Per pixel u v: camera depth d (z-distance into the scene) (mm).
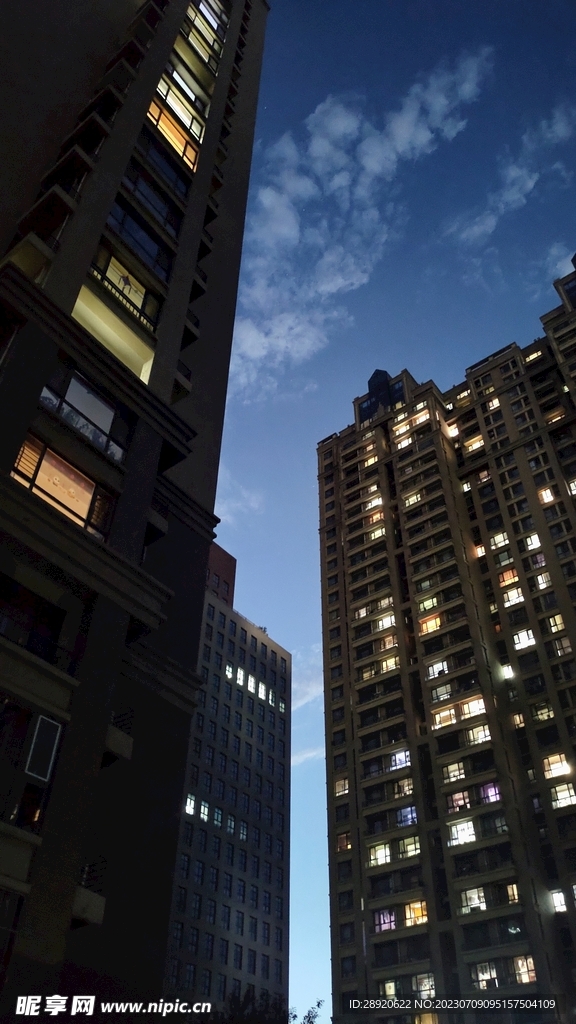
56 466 24125
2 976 16547
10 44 34531
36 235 28250
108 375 27109
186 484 33375
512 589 90562
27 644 21047
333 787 85938
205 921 96938
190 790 105812
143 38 42062
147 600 24172
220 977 94375
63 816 18672
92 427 26031
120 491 25672
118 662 22344
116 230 32562
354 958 72938
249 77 59656
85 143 34531
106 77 37906
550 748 76375
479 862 70812
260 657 133000
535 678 82125
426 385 119188
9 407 22547
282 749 126500
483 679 81188
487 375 117062
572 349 106562
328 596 105062
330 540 111938
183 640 28266
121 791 23109
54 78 36125
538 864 70000
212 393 38344
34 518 21844
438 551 95688
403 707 86312
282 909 110375
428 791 79375
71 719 20094
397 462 112250
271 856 113188
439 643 87812
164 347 31828
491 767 75312
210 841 104312
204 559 31734
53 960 17031
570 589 85875
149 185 36656
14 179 31375
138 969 20422
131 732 24375
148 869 22344
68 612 22406
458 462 110000
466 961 66062
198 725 113188
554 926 66562
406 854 76000
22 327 24656
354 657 94812
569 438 100312
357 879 77250
